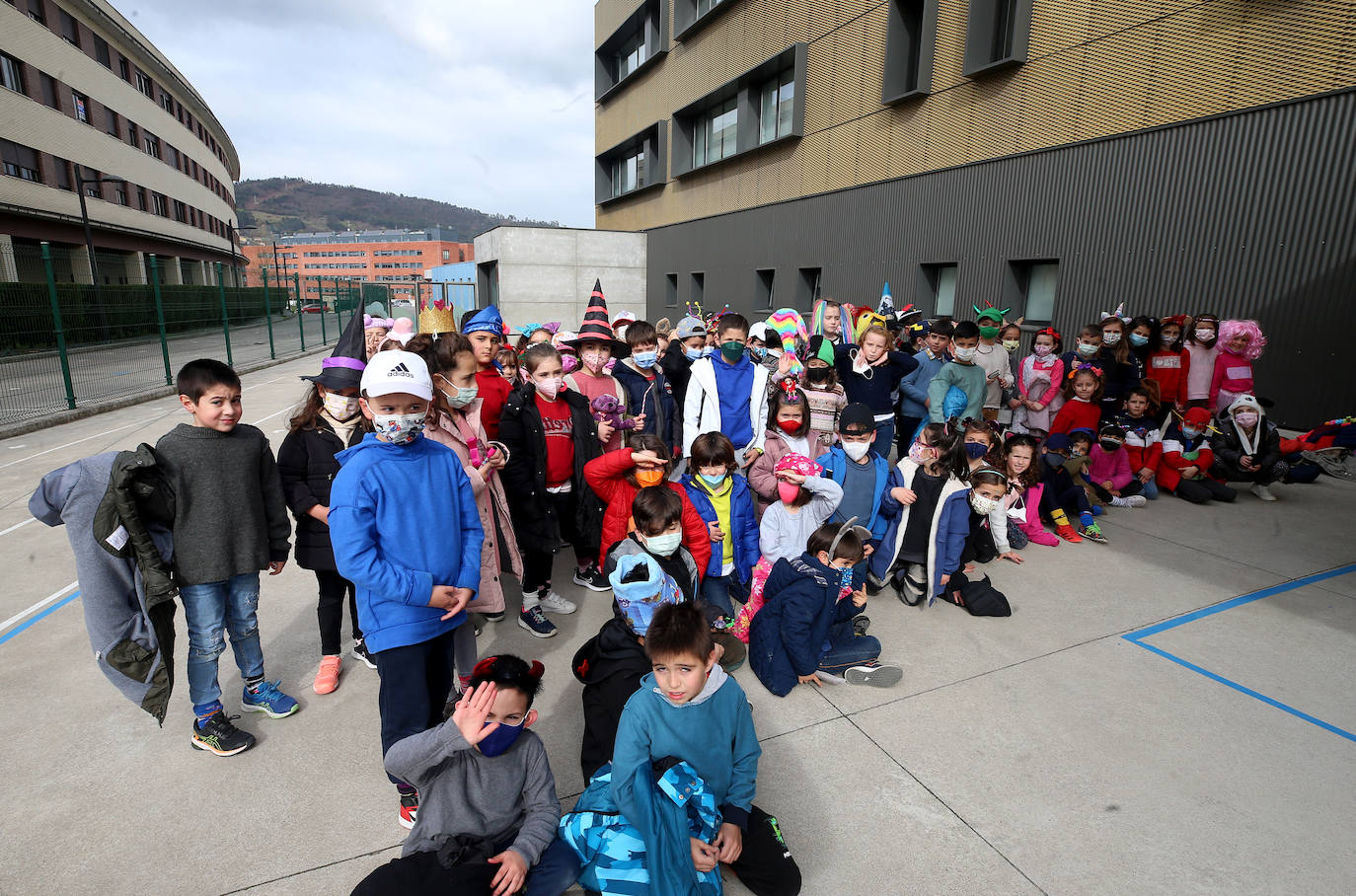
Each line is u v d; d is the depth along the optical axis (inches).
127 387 543.8
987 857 91.3
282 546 117.1
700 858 77.6
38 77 1028.5
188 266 1748.3
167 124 1553.9
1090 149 388.8
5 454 333.4
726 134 791.1
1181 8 340.5
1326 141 295.0
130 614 99.5
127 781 104.7
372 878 73.3
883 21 531.8
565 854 81.2
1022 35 419.5
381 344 213.5
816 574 125.0
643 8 912.3
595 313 184.1
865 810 99.3
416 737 76.9
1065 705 125.7
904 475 165.6
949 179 485.4
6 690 129.6
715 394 185.0
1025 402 260.8
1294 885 86.7
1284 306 313.0
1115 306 380.5
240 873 87.6
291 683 133.1
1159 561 193.6
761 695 129.6
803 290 668.1
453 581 95.0
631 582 103.3
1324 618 158.9
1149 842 93.9
